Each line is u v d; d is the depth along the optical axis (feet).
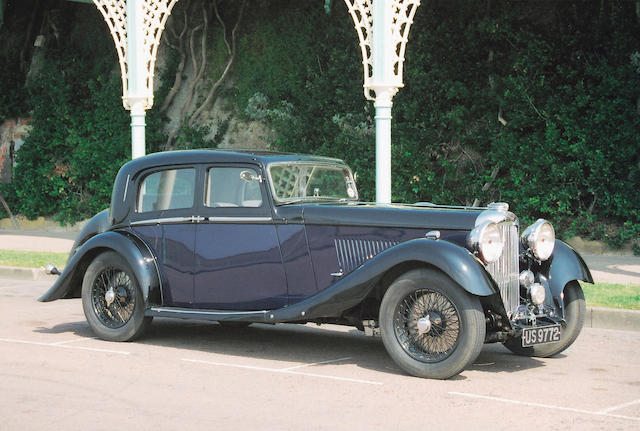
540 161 52.19
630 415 17.58
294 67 62.85
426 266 20.94
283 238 23.44
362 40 38.99
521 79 52.85
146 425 16.66
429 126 56.08
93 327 26.08
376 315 23.06
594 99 51.67
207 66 67.36
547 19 53.57
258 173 23.80
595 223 51.44
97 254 26.40
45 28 72.74
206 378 20.85
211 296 24.54
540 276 23.25
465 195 54.90
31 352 23.97
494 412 17.72
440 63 55.88
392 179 55.72
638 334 27.73
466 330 20.24
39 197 70.18
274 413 17.57
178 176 25.20
